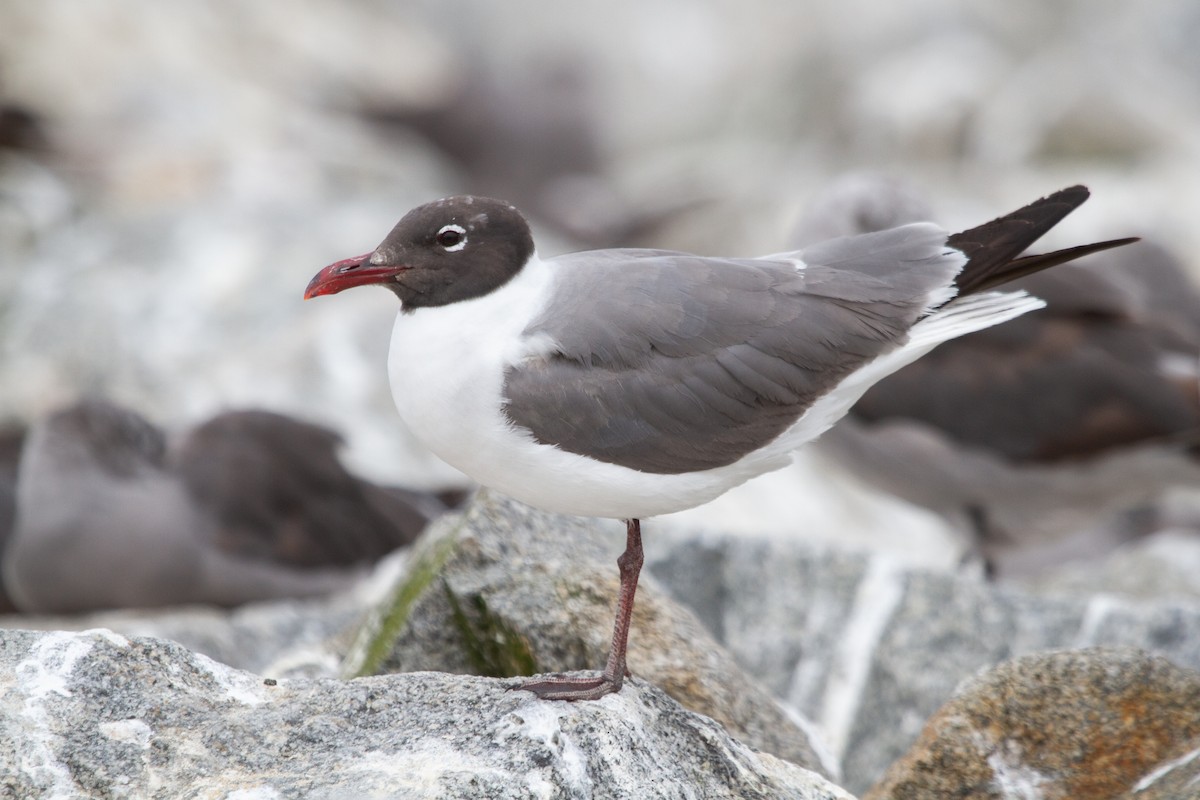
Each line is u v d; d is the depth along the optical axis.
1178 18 30.77
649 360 7.12
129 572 13.41
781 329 7.23
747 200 26.66
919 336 7.39
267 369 17.56
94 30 26.83
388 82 32.47
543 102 34.41
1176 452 13.54
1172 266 15.74
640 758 6.62
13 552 13.63
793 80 32.12
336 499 14.05
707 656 8.38
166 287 19.20
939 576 10.99
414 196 23.95
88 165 23.39
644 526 11.20
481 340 7.12
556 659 8.26
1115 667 7.61
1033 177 25.61
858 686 10.57
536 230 23.31
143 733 6.29
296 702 6.64
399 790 6.00
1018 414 13.51
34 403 17.62
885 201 15.21
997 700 7.62
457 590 8.54
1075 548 17.00
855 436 14.06
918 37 31.52
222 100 26.08
